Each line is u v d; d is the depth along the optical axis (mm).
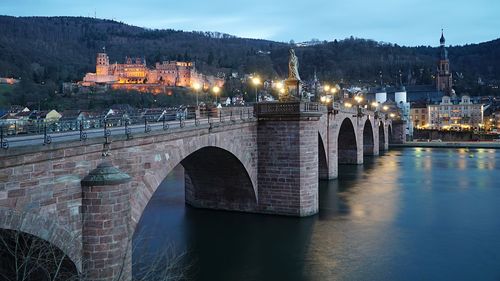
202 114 61219
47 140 24219
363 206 59812
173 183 77125
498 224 51219
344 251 42125
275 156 51625
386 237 46219
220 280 35906
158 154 33312
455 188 74188
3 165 21219
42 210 23297
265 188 52469
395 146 170375
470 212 57031
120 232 25844
